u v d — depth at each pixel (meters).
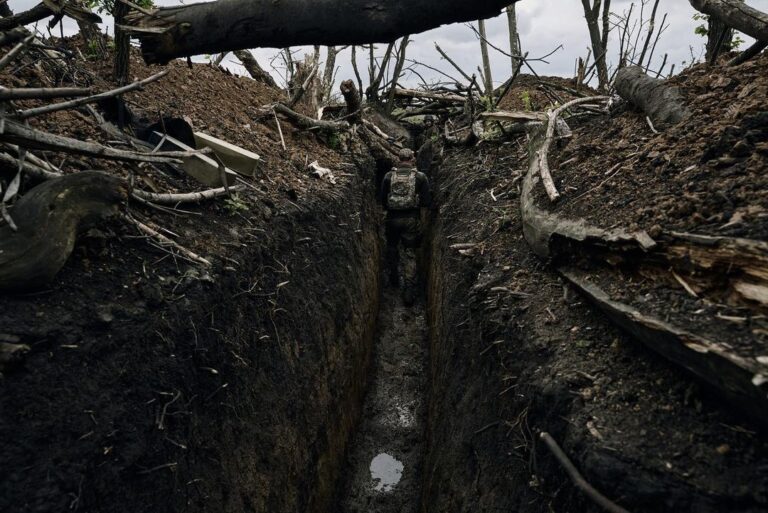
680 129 2.49
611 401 1.54
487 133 5.38
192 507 1.76
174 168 2.76
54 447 1.33
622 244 1.77
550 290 2.29
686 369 1.40
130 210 2.11
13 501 1.20
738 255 1.33
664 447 1.33
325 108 7.84
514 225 3.20
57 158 2.17
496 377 2.29
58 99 2.72
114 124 2.82
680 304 1.48
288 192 3.54
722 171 1.87
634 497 1.26
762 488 1.16
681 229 1.64
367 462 3.93
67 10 2.07
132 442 1.54
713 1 3.04
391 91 9.70
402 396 4.67
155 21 1.64
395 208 5.69
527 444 1.78
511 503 1.85
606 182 2.46
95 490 1.39
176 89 4.20
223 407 2.08
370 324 5.05
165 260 2.08
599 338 1.84
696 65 3.63
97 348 1.57
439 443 3.11
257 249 2.65
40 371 1.41
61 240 1.63
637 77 3.43
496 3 1.34
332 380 3.47
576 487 1.44
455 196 4.80
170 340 1.83
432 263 5.27
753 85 2.38
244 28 1.55
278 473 2.42
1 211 1.56
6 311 1.48
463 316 3.10
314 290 3.37
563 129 3.76
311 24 1.47
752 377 1.10
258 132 4.52
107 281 1.80
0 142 1.66
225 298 2.23
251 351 2.38
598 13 6.68
